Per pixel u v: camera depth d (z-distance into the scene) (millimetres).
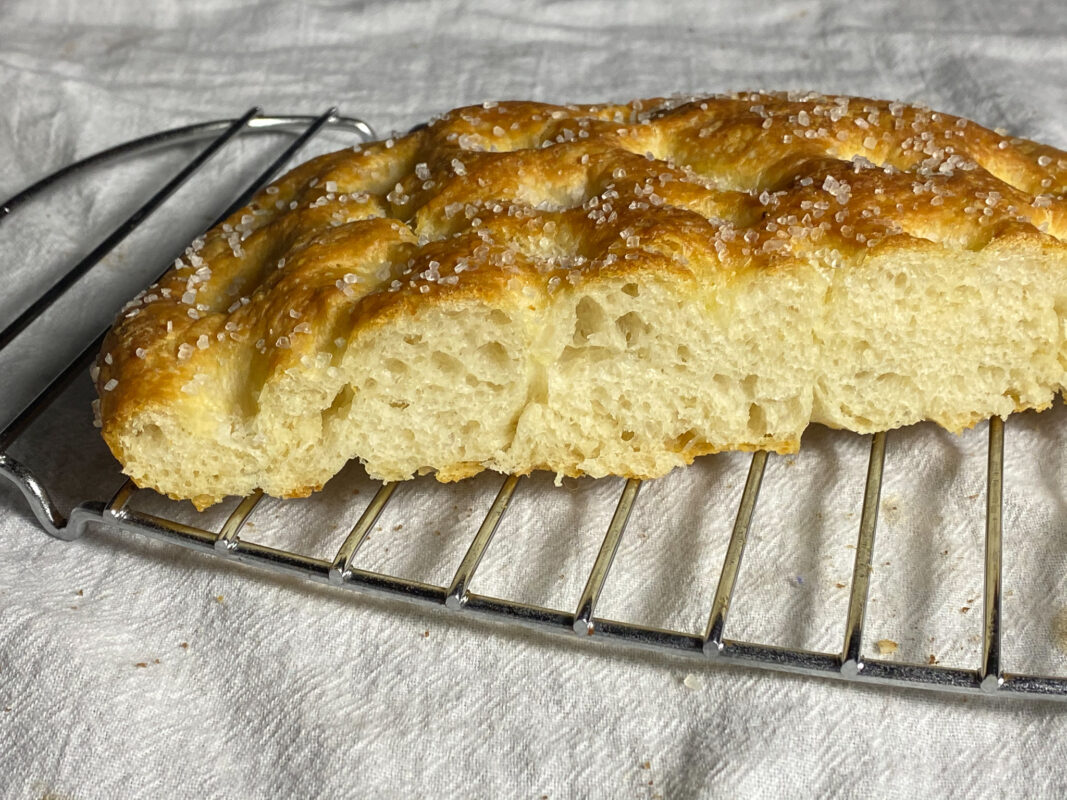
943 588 295
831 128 327
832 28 485
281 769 275
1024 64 456
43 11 494
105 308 365
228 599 298
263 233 322
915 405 312
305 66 468
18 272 377
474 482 318
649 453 309
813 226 298
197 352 295
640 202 303
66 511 313
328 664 288
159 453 294
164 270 374
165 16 494
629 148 332
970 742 273
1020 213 303
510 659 288
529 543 307
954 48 461
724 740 274
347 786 272
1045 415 325
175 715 282
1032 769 269
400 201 324
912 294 298
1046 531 303
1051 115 421
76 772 275
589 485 317
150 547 309
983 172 316
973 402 313
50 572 304
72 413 336
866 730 274
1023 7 490
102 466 324
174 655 290
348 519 311
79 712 280
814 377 307
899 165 324
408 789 272
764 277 292
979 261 296
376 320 285
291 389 291
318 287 295
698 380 301
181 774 275
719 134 330
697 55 477
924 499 311
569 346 299
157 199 365
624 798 270
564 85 459
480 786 272
